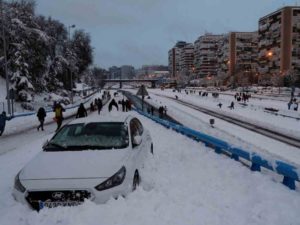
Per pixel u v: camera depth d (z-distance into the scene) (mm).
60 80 64750
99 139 5816
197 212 4551
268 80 114500
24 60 39344
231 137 16641
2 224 4203
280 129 21453
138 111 32250
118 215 4273
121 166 4840
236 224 4203
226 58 155500
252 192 5367
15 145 12641
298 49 108812
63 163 4910
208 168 7113
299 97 68312
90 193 4418
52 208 4352
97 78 176500
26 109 38344
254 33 151000
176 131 15445
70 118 28688
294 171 5391
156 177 6090
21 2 49094
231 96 82062
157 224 4148
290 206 4707
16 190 4598
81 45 75000
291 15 107375
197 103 58031
